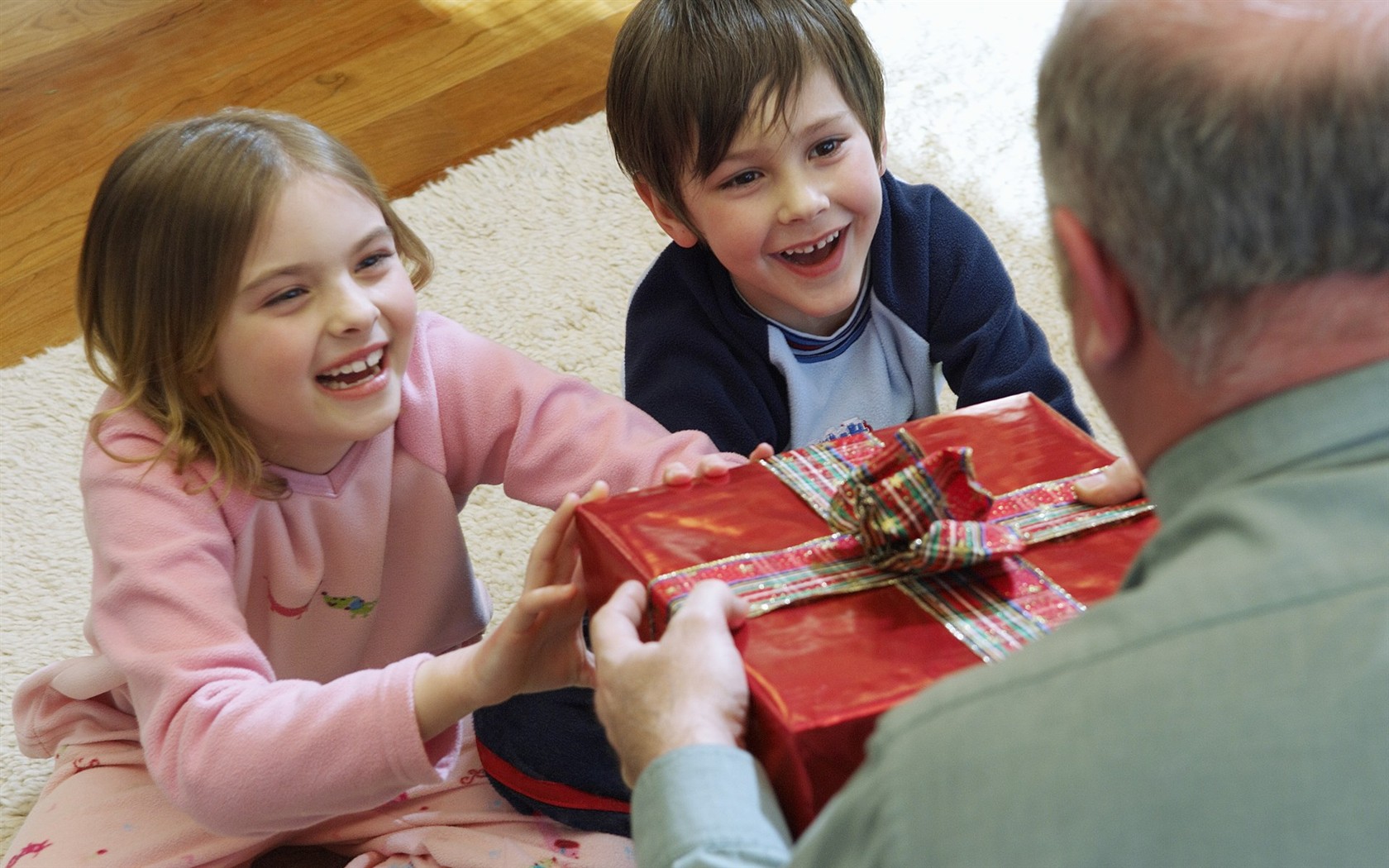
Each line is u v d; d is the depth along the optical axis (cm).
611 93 123
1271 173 52
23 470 163
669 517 86
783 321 127
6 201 204
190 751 97
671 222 126
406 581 120
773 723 70
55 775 121
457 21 234
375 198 108
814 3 115
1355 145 51
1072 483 86
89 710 121
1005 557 79
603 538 86
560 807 114
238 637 101
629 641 76
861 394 133
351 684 97
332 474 112
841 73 116
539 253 187
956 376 132
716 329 127
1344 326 53
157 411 106
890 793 50
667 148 118
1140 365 59
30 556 154
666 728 70
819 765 69
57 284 190
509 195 196
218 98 220
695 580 79
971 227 132
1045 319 172
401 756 95
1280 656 47
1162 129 53
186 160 99
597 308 179
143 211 100
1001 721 49
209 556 103
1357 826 45
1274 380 54
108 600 102
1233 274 53
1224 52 53
